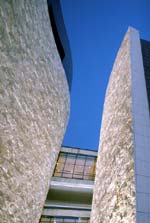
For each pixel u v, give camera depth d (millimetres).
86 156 14359
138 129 5328
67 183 10758
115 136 7047
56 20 11406
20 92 6160
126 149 5371
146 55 8266
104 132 9703
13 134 5512
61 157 13977
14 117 5660
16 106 5832
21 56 6312
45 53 8938
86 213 11930
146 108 5949
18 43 6102
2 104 5023
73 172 13797
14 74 5766
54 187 10805
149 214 3832
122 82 8078
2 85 5051
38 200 7578
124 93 7223
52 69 9953
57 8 11742
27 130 6574
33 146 7055
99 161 9070
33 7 7578
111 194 5660
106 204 5895
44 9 9141
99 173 8305
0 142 4781
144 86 6668
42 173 8086
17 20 6066
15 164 5516
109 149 7520
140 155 4777
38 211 7648
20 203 5664
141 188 4176
